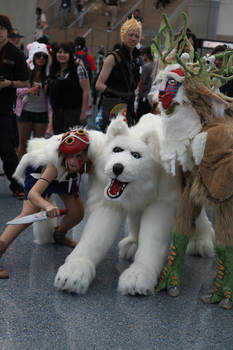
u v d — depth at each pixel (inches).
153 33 478.0
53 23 596.4
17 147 259.8
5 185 228.8
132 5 551.8
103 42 551.8
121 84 189.9
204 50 345.1
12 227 134.0
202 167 114.3
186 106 116.3
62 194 143.9
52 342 99.8
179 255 124.0
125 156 119.3
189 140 116.0
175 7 527.2
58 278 120.6
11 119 202.1
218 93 120.0
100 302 118.6
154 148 122.6
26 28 516.4
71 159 127.3
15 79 198.7
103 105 193.0
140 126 128.7
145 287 121.2
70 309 114.1
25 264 139.9
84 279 120.5
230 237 115.4
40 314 111.0
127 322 109.6
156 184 127.3
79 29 568.7
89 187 137.9
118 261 147.6
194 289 129.6
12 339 100.2
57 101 217.8
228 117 119.0
